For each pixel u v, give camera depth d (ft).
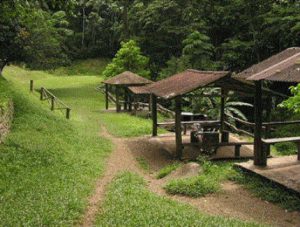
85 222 28.02
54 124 65.16
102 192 36.58
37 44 115.44
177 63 105.60
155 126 66.54
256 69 49.98
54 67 128.88
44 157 43.60
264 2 104.53
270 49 106.52
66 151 49.29
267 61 51.13
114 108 112.78
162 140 62.80
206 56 106.01
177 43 132.16
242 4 106.63
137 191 35.99
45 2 60.03
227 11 111.65
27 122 60.13
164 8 128.26
